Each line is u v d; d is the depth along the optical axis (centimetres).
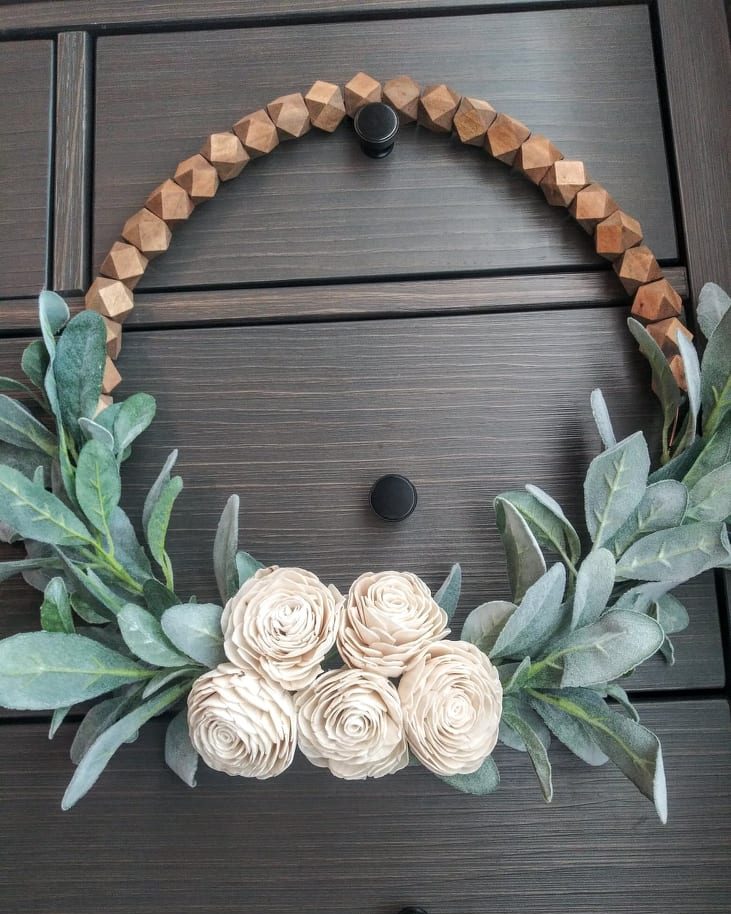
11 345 52
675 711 49
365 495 50
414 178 53
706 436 47
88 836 48
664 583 45
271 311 52
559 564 40
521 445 51
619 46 55
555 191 51
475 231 53
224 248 53
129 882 48
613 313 52
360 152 54
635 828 48
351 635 41
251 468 51
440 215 53
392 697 40
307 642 40
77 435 47
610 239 50
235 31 55
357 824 48
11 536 48
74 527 43
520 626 40
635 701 49
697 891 47
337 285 52
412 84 52
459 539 50
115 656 42
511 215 53
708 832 47
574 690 44
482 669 40
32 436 47
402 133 54
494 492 50
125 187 54
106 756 40
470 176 53
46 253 53
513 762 48
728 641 49
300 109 52
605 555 42
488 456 51
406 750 41
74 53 55
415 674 40
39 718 50
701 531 44
